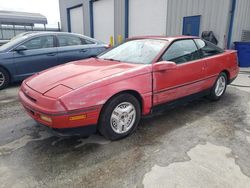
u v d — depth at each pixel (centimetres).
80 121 246
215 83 422
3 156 251
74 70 300
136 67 293
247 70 765
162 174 219
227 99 456
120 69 288
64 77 277
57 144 277
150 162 238
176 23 1002
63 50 602
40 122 254
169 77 322
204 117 361
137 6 1194
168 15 1028
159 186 203
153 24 1120
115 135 280
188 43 371
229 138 291
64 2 1895
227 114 374
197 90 384
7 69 532
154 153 256
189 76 356
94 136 295
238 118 357
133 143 278
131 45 372
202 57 386
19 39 572
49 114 235
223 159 244
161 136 296
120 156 251
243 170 225
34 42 567
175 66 312
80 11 1739
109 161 241
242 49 808
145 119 351
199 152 257
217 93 439
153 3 1096
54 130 249
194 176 216
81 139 288
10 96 485
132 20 1244
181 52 352
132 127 296
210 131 311
